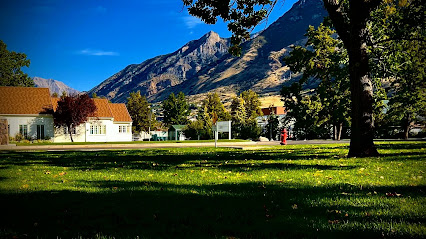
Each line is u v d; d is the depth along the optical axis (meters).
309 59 40.69
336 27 13.12
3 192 6.41
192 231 3.62
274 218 4.07
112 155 17.92
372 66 22.08
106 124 51.19
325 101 45.34
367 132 12.54
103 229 3.82
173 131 82.56
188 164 11.95
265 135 68.75
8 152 21.94
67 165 12.44
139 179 8.16
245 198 5.35
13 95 44.88
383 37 19.55
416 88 33.62
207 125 67.44
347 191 5.79
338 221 3.88
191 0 14.21
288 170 9.07
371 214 4.16
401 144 20.45
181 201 5.21
